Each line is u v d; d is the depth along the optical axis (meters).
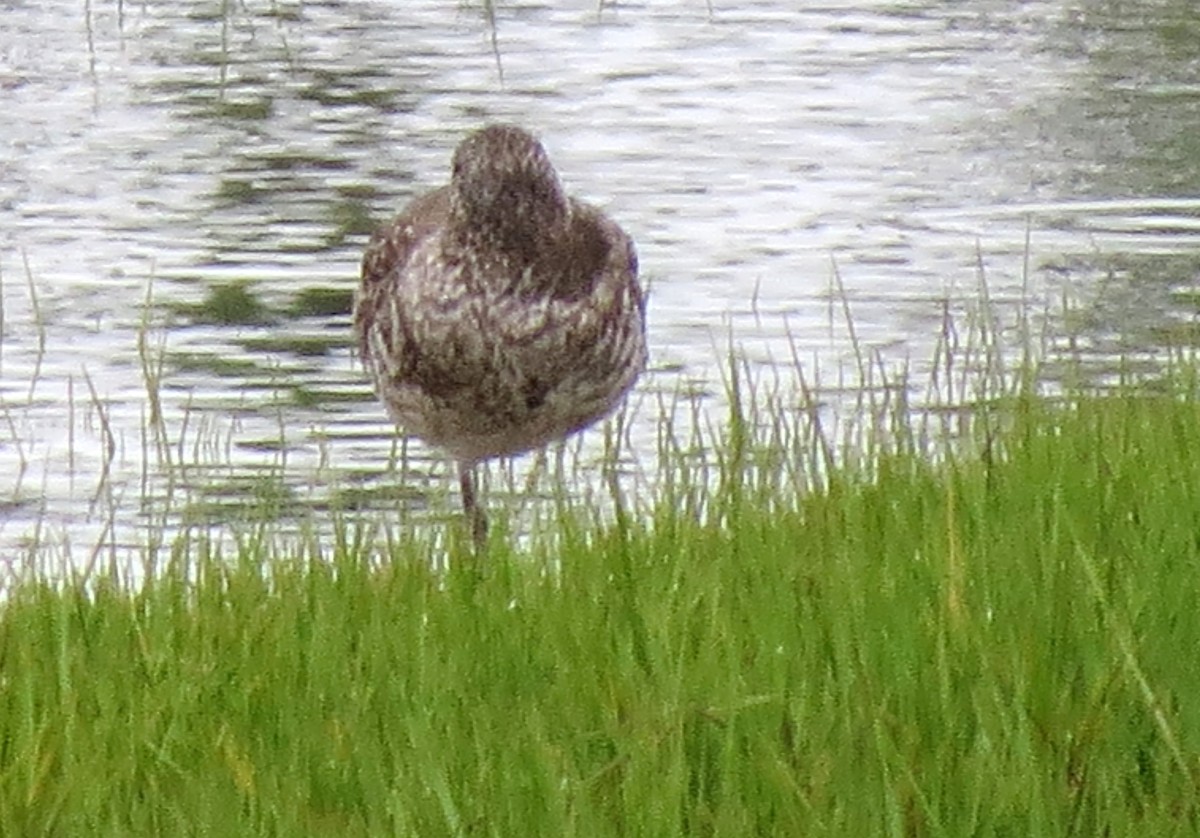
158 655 9.63
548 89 24.66
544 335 11.22
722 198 21.19
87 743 8.95
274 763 8.82
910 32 26.92
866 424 14.35
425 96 24.41
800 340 17.41
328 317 18.23
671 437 13.10
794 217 20.64
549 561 10.86
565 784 8.32
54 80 24.91
